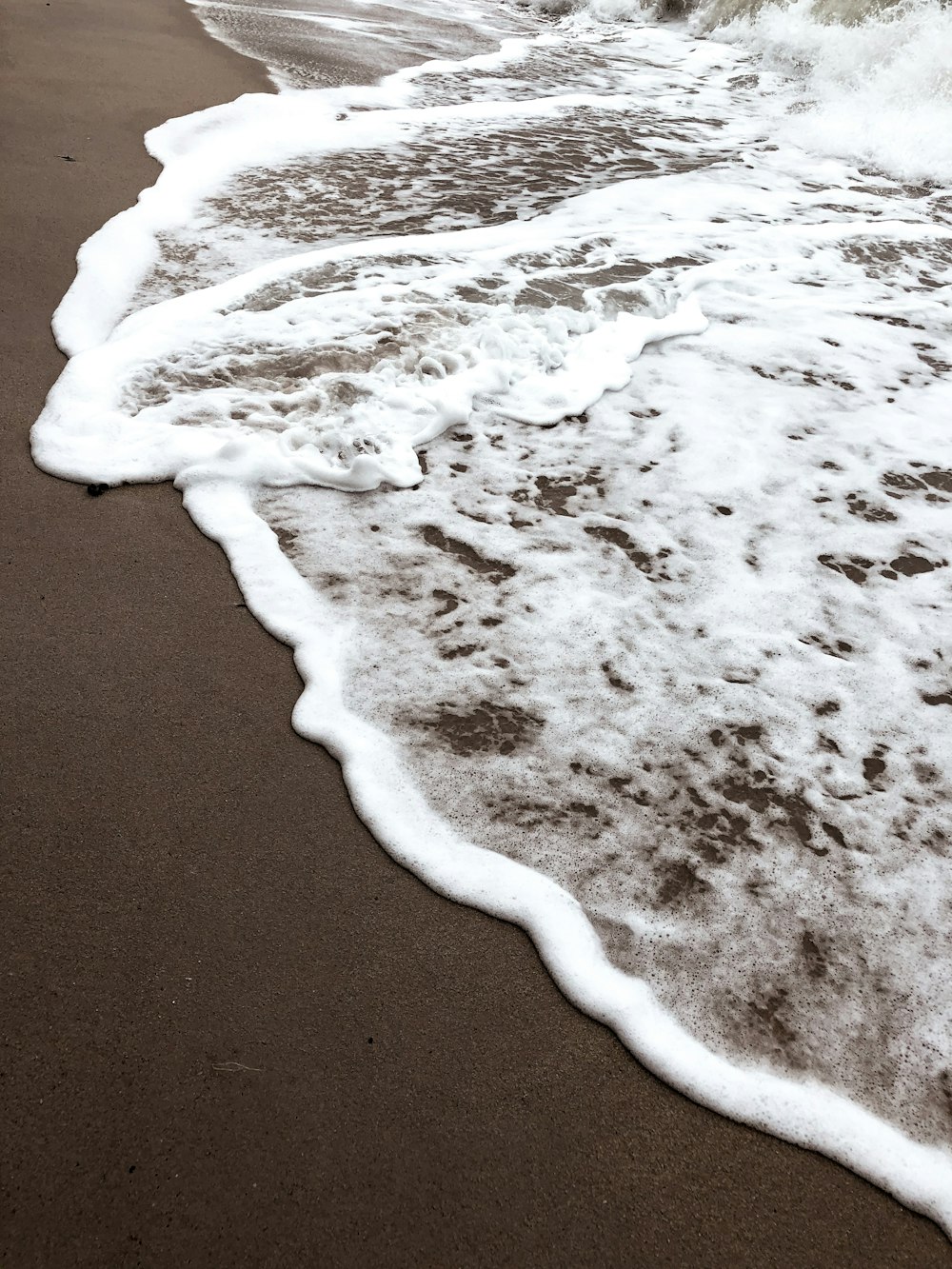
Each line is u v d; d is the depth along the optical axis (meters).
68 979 1.71
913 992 1.86
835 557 2.98
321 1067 1.64
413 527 2.91
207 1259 1.40
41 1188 1.45
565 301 4.30
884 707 2.47
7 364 3.31
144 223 4.43
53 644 2.35
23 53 6.11
